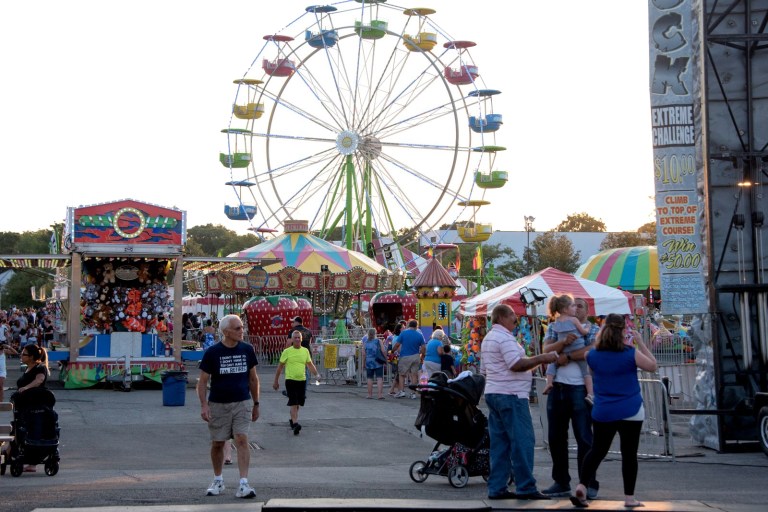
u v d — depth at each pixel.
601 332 7.90
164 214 24.05
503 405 8.45
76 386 23.33
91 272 25.64
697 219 13.02
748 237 12.92
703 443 13.09
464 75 46.09
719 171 13.00
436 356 18.66
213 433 8.83
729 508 7.85
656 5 13.08
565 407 8.75
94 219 23.72
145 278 25.92
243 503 8.23
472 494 9.16
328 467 12.17
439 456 9.97
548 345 8.78
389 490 9.33
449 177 44.88
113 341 23.62
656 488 9.41
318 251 40.62
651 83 13.09
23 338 37.66
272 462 12.91
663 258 13.02
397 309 38.19
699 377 13.20
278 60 45.94
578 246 94.88
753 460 11.75
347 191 46.00
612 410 7.79
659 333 24.52
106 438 15.26
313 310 40.66
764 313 12.67
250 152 46.22
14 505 8.21
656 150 13.06
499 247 91.81
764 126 12.95
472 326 22.08
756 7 12.91
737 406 12.37
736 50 13.02
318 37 45.03
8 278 80.56
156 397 21.53
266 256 39.72
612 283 28.25
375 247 48.50
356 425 16.77
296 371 15.78
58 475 11.29
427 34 45.25
